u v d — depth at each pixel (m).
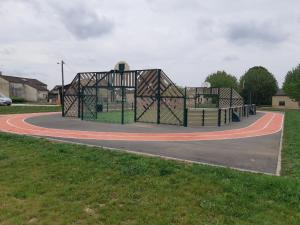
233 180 8.09
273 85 76.94
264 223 5.88
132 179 8.30
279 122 29.53
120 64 28.39
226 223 5.92
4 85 77.12
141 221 5.96
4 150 11.91
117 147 13.22
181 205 6.69
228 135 18.56
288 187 7.48
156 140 15.76
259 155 12.02
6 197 7.14
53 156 10.72
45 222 5.92
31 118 28.67
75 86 29.61
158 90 24.77
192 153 12.17
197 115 24.14
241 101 42.94
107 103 37.81
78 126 21.97
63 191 7.45
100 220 6.02
